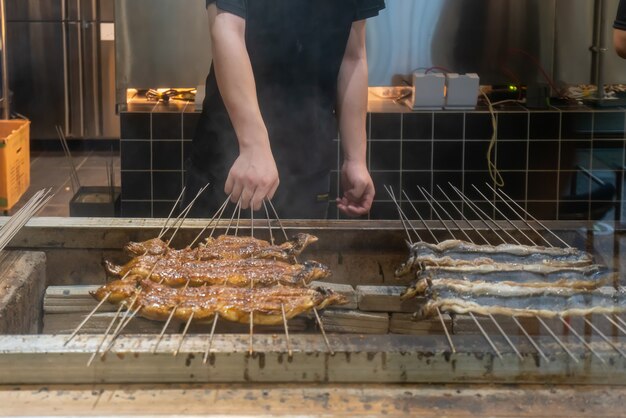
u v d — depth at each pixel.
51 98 6.55
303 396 1.47
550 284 1.86
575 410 1.44
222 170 2.87
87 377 1.49
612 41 4.45
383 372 1.51
